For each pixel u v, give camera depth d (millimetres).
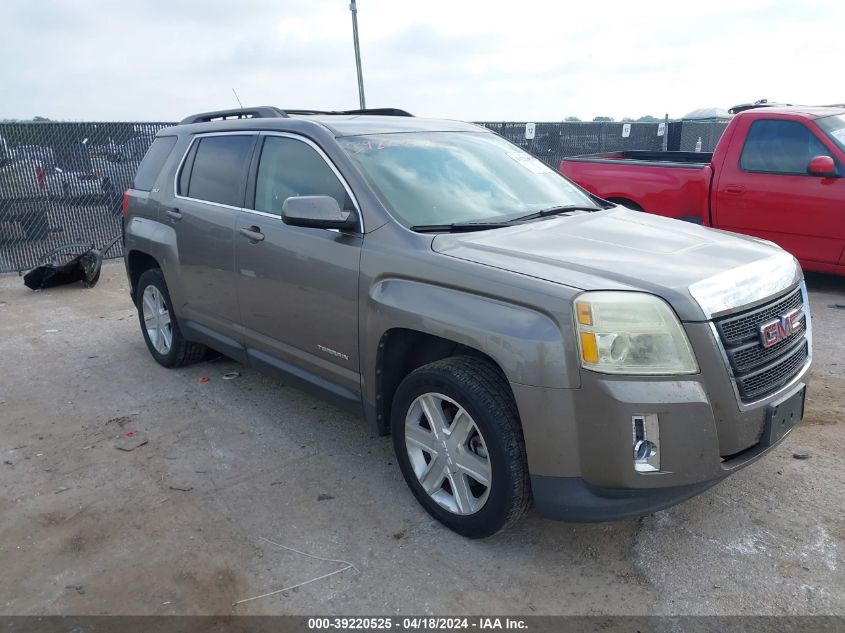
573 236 3406
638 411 2633
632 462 2674
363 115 4719
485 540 3240
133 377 5504
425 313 3111
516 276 2885
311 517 3469
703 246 3309
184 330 5188
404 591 2908
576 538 3242
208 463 4059
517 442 2893
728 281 2875
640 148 15508
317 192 3855
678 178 7988
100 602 2889
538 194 4160
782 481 3660
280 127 4223
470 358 3158
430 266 3158
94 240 10586
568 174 8945
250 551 3203
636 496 2750
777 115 7270
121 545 3275
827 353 5559
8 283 9305
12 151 9656
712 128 15680
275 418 4668
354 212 3594
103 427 4586
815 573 2938
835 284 7730
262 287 4164
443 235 3350
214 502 3629
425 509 3426
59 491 3783
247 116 5000
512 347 2781
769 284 3045
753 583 2893
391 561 3104
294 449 4211
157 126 10773
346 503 3590
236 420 4645
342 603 2850
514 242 3271
